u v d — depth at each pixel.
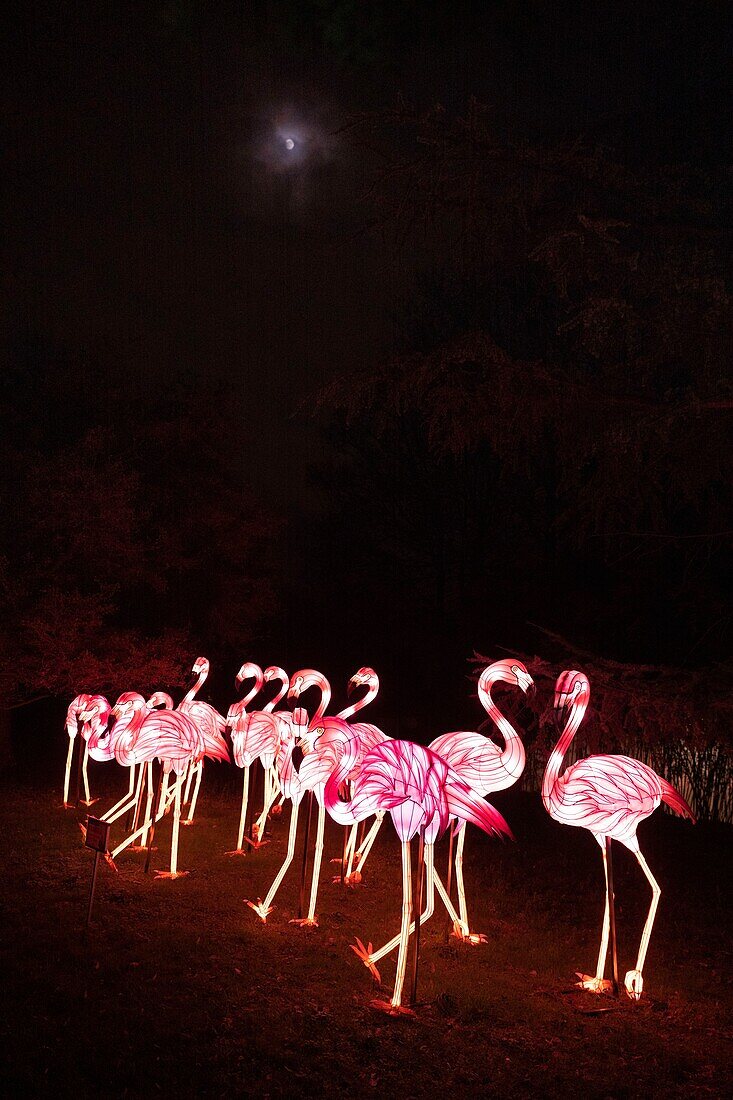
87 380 19.19
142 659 16.97
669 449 9.58
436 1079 5.91
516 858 12.39
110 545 16.53
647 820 15.73
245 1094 5.55
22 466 16.80
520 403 9.31
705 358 8.40
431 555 27.33
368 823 13.73
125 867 10.60
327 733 8.94
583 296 9.45
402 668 28.67
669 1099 5.76
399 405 9.64
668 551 12.82
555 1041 6.51
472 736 8.76
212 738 12.19
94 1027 6.20
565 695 7.71
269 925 8.65
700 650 13.60
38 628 15.38
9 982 6.82
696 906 10.60
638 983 7.38
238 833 12.61
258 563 22.92
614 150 9.03
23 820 13.01
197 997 6.80
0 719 18.45
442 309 21.33
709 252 8.30
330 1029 6.47
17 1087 5.44
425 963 7.86
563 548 21.83
